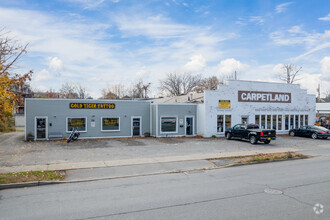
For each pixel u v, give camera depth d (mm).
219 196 8109
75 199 7980
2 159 14438
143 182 10156
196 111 28516
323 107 39281
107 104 25688
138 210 6922
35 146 19594
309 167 12820
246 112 28859
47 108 23625
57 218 6434
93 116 25141
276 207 7055
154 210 6906
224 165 13312
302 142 23203
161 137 26625
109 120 25828
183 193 8492
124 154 16375
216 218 6316
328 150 18750
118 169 12367
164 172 11938
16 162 13602
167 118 27188
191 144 21328
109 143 21672
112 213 6723
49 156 15453
